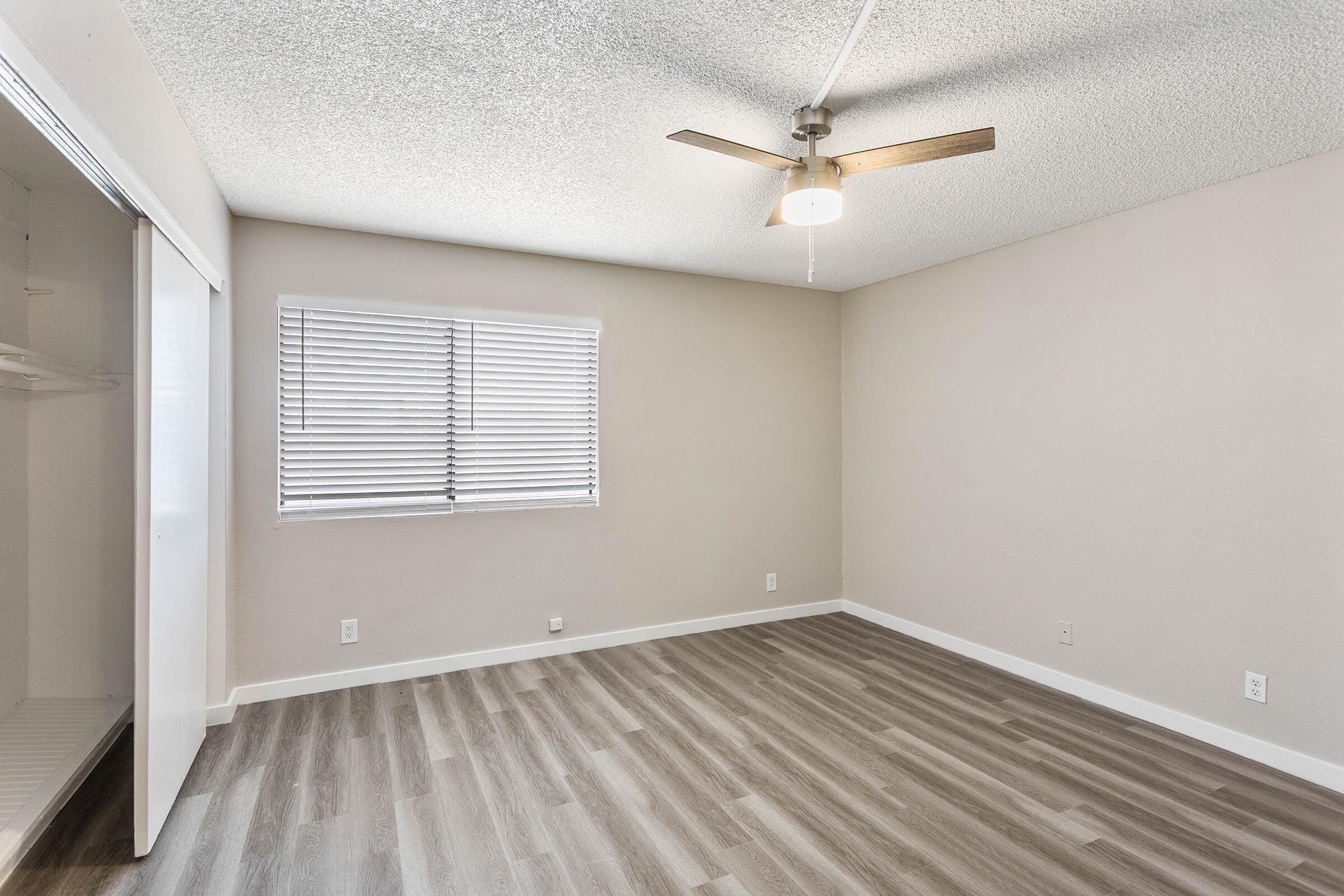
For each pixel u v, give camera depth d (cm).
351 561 335
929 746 271
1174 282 287
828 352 479
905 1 162
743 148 200
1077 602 326
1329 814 221
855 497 473
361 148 244
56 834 208
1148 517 296
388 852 201
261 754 261
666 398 419
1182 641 284
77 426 280
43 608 278
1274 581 255
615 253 378
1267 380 257
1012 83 200
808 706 311
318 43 181
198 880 188
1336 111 214
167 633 211
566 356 389
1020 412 355
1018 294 356
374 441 343
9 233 261
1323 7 163
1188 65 190
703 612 433
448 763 256
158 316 199
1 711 267
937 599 406
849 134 235
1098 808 225
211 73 194
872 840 207
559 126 228
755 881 188
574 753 264
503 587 371
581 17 170
